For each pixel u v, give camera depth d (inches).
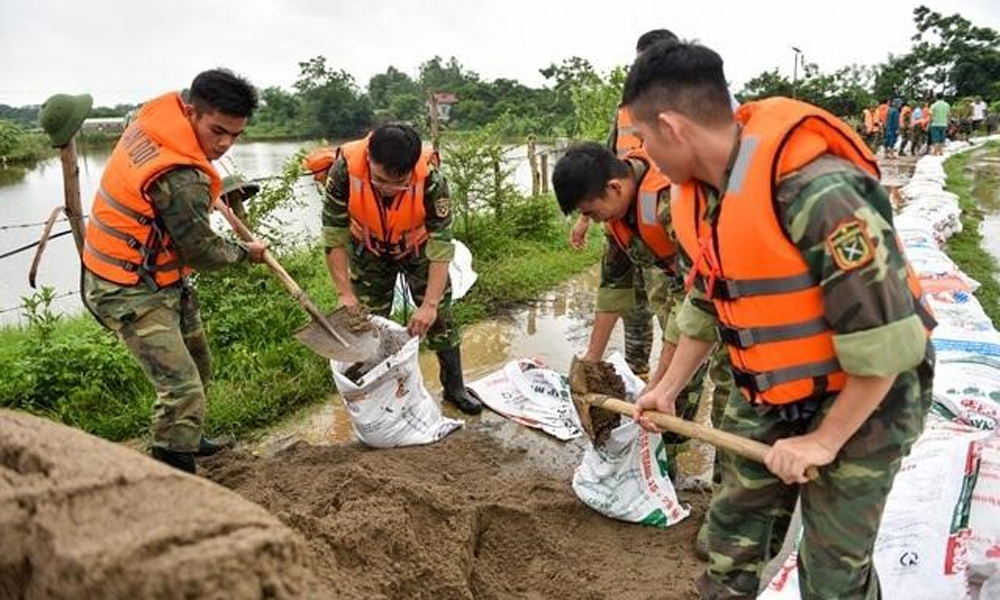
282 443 167.8
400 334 163.0
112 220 131.0
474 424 174.4
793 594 99.0
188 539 46.3
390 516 103.2
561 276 297.9
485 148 328.2
